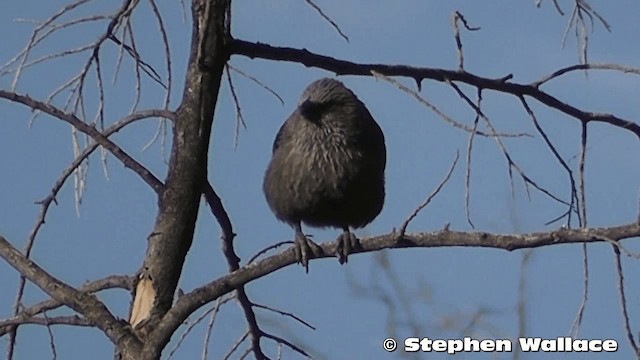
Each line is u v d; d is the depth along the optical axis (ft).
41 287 36.19
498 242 34.63
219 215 40.16
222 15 38.29
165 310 37.88
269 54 39.37
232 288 36.09
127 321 38.14
